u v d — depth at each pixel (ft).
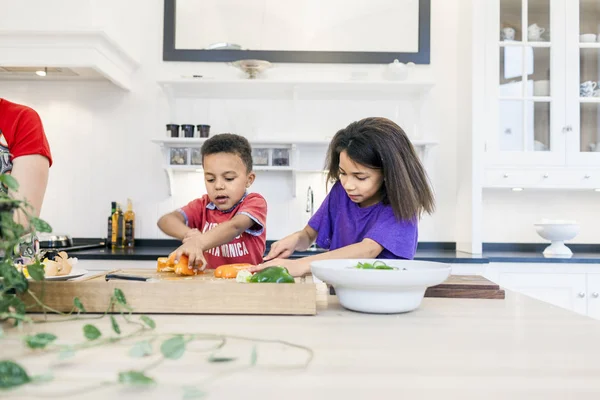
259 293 2.79
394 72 8.86
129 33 9.62
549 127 8.88
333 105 9.62
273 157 9.18
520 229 9.71
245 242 5.64
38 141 4.09
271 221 9.58
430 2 9.67
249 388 1.51
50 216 9.51
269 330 2.37
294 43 9.61
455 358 1.89
